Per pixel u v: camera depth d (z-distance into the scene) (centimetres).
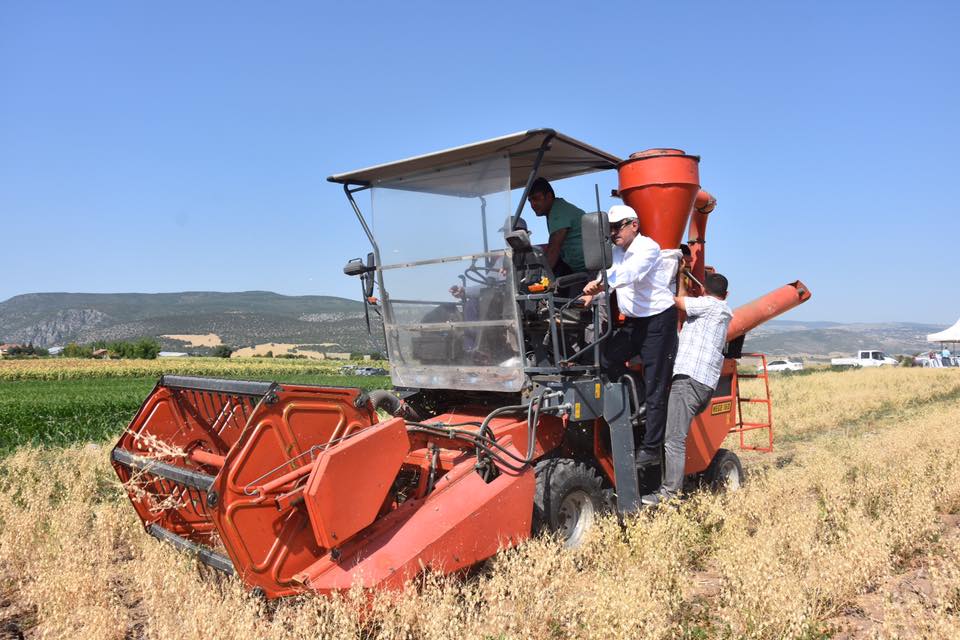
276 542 416
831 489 675
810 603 430
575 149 583
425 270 572
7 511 637
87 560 486
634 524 550
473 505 470
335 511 416
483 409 604
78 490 729
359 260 616
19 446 1126
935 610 396
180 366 6256
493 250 531
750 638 381
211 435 532
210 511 396
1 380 4619
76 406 1895
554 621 421
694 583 489
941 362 5369
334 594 390
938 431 1033
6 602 489
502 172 528
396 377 603
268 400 419
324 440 451
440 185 564
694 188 639
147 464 476
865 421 1540
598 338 569
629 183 640
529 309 541
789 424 1447
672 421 644
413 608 394
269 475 419
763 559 427
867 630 408
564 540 534
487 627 391
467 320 550
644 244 592
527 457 516
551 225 608
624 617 374
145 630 425
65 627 405
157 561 475
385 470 445
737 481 807
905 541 534
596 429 598
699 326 647
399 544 439
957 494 691
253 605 394
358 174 584
